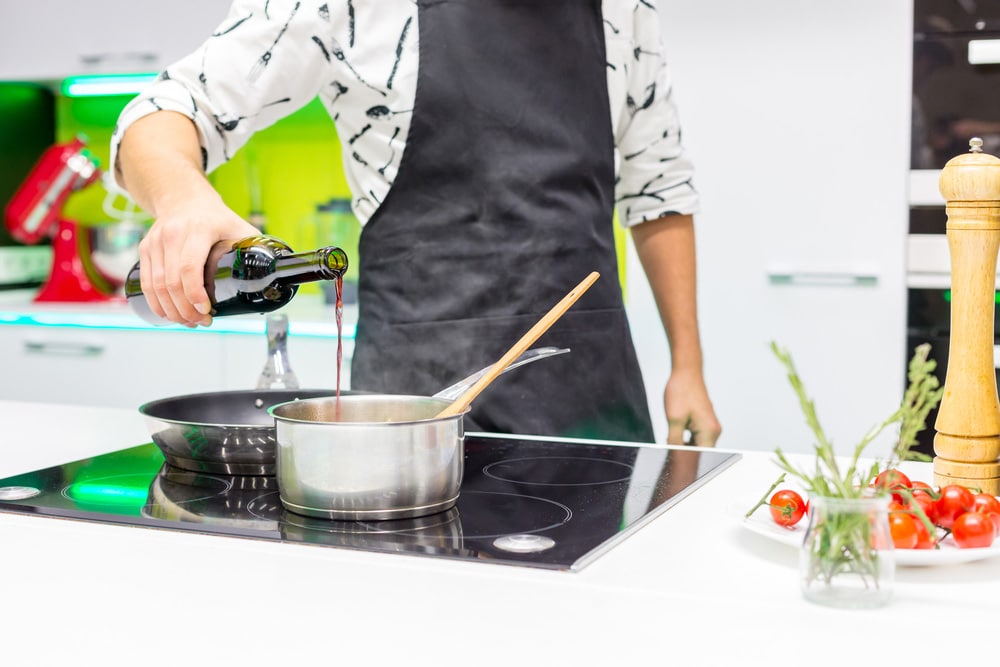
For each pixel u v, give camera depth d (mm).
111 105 3479
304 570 708
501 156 1483
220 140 1410
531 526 821
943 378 2490
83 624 611
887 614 627
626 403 1573
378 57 1472
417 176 1497
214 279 1031
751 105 2561
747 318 2604
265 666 555
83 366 3090
